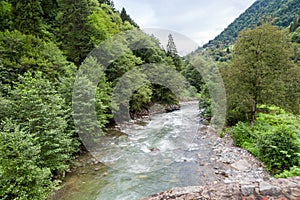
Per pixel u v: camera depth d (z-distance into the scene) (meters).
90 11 16.45
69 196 6.18
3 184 4.49
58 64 11.28
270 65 11.66
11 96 7.32
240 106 12.16
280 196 4.21
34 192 4.77
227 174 7.25
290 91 12.60
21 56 10.89
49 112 6.82
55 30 16.12
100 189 6.58
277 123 11.76
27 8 14.38
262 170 7.32
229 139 10.91
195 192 4.83
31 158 5.02
